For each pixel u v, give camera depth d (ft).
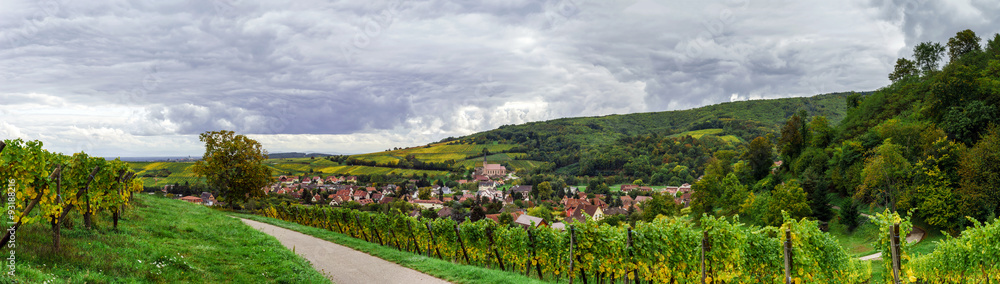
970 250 45.80
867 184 193.47
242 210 170.91
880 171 188.75
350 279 51.75
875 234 171.12
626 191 626.64
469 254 74.28
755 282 51.42
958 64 258.98
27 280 26.55
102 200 52.29
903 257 41.73
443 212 414.82
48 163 43.14
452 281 51.19
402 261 62.69
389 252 70.18
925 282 54.49
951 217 161.99
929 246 144.97
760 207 228.63
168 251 45.93
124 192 67.10
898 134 221.05
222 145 159.02
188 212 92.53
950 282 49.83
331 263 61.05
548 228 62.28
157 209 85.35
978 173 164.14
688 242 51.37
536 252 62.34
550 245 60.85
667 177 655.35
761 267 50.62
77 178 47.11
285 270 48.24
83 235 45.96
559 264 60.75
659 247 51.75
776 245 50.47
